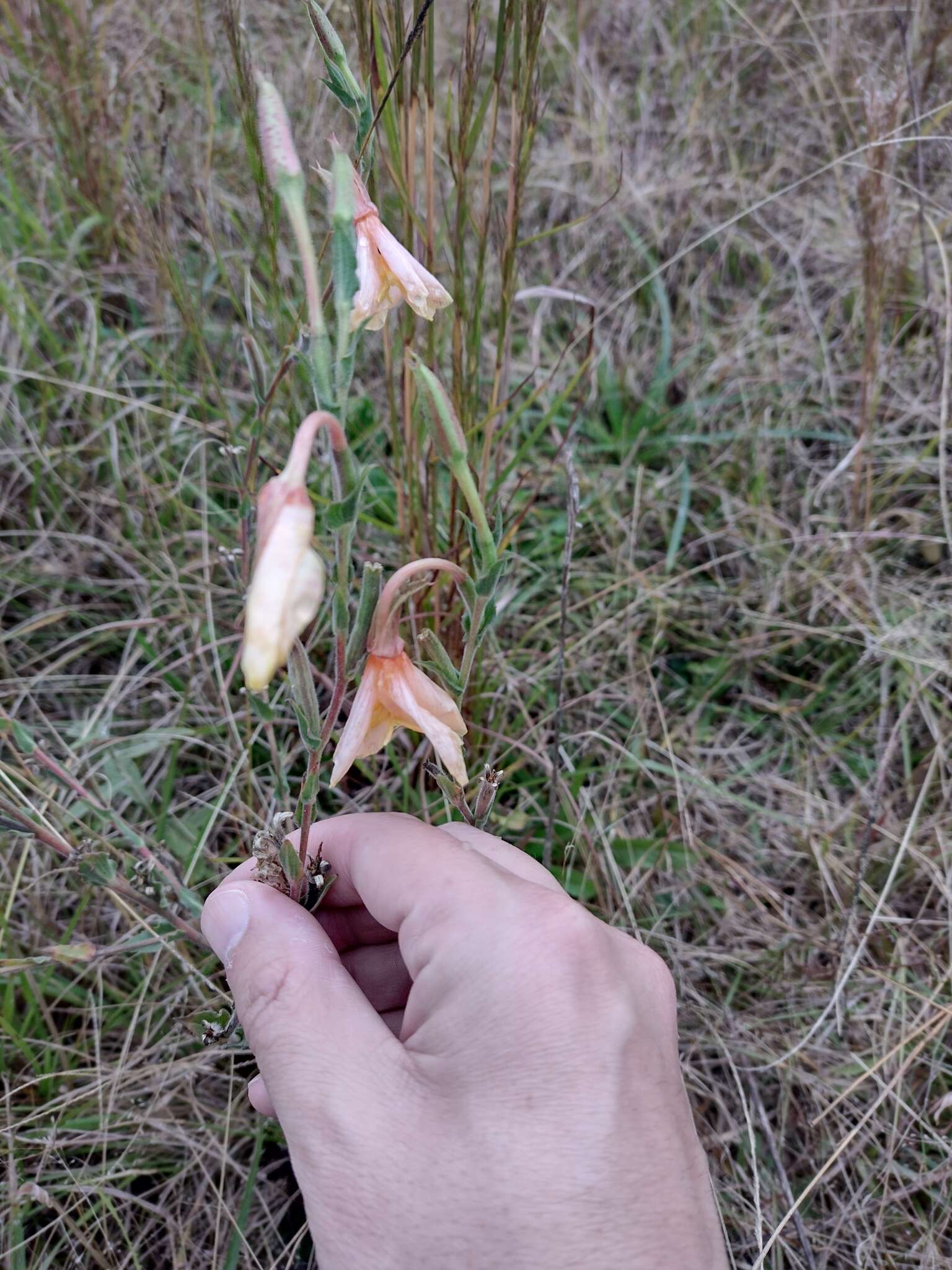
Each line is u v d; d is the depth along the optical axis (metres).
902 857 0.31
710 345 0.44
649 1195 0.15
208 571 0.33
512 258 0.26
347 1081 0.16
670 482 0.40
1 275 0.37
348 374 0.12
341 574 0.14
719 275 0.47
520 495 0.38
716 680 0.36
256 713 0.29
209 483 0.37
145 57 0.44
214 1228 0.25
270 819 0.29
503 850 0.20
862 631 0.36
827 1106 0.27
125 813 0.30
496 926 0.17
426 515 0.29
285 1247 0.24
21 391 0.37
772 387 0.43
